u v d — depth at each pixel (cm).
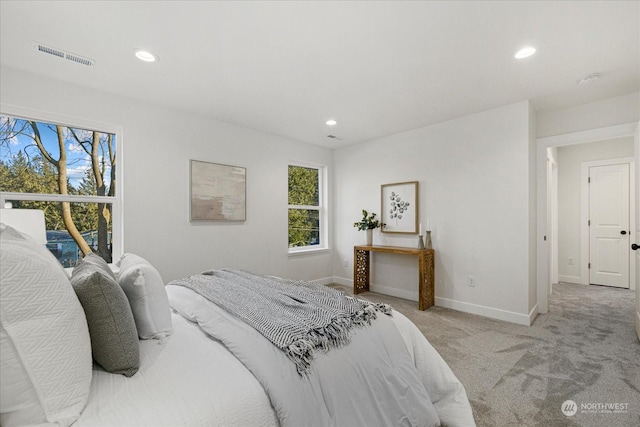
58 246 262
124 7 166
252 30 188
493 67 235
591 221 477
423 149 386
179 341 123
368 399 115
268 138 409
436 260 371
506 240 314
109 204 287
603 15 174
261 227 399
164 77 249
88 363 86
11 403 70
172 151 317
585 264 480
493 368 209
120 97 285
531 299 309
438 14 174
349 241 479
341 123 371
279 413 95
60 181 263
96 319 95
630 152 446
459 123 351
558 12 172
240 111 328
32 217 201
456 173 354
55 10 167
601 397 174
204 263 341
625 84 263
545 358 223
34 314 74
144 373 99
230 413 88
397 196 414
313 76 249
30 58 219
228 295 161
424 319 316
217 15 174
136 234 293
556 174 484
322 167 497
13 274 72
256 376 101
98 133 282
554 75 247
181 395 89
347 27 186
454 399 148
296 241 463
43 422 73
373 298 407
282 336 115
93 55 215
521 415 160
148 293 124
